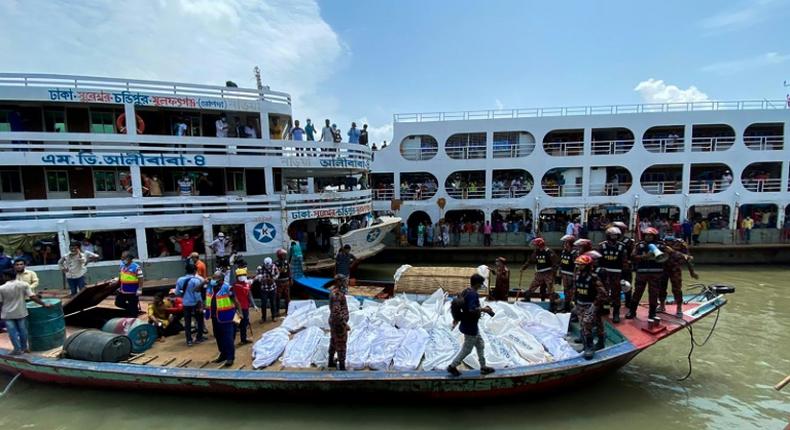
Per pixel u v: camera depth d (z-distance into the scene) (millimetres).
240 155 14688
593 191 23875
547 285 10453
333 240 16359
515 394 7520
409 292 11773
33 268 13305
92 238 14320
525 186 24609
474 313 6887
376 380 7035
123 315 10617
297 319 10031
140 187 13828
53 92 12875
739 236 21594
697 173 25375
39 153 12773
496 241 23141
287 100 15570
